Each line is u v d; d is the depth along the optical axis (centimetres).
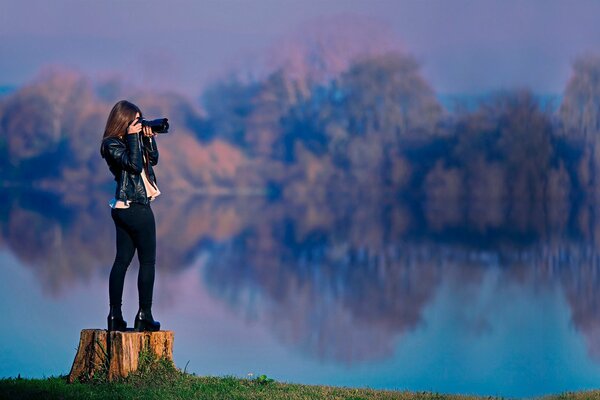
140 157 2502
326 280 9081
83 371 2534
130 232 2548
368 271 9906
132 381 2483
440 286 8581
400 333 5697
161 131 2525
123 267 2564
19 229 14925
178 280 8788
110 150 2486
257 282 8750
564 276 9344
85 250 11438
